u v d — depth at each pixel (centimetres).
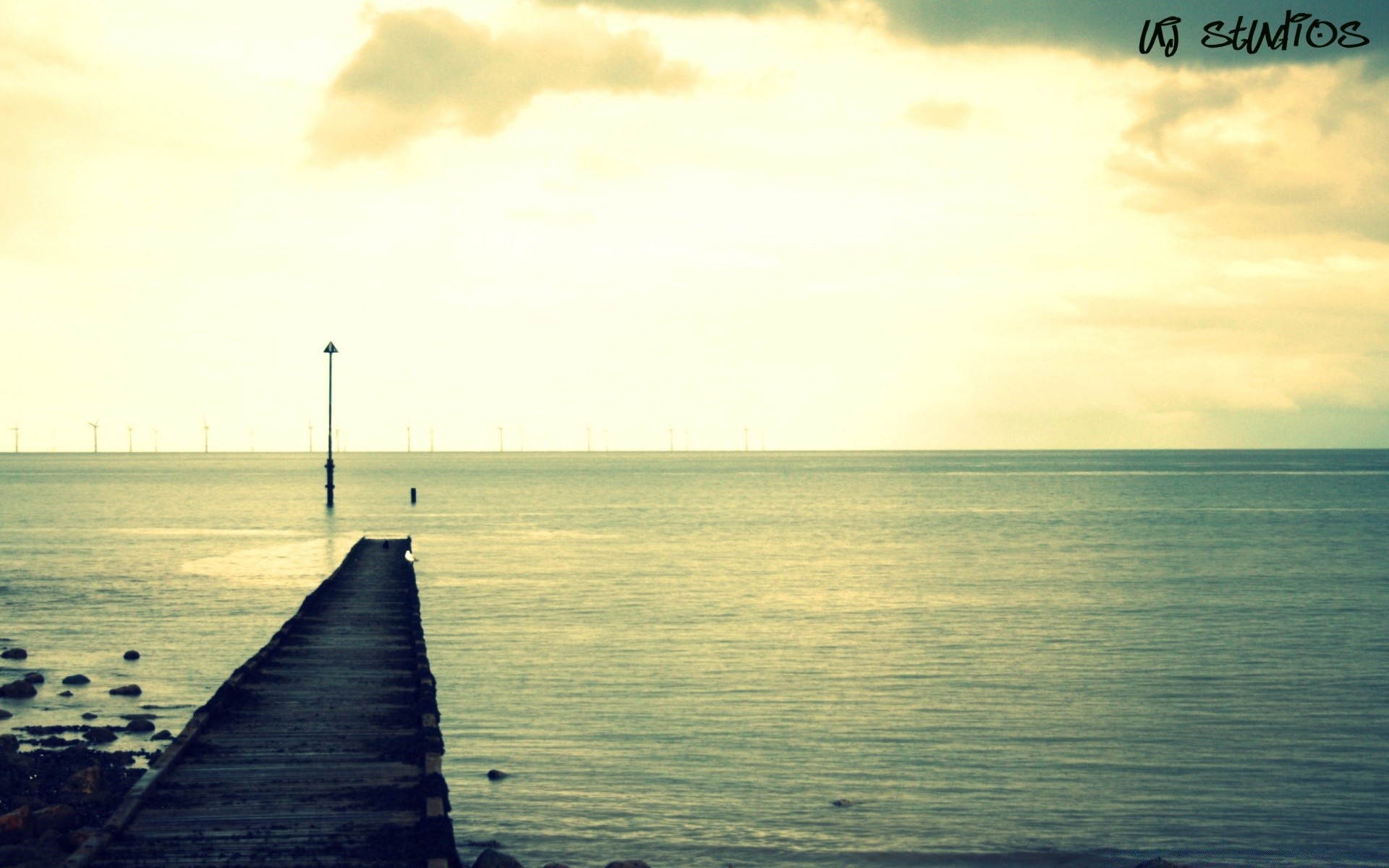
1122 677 2959
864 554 6328
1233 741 2355
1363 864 1717
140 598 4188
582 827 1847
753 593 4609
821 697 2725
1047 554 6362
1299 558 6125
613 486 16088
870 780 2094
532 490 14462
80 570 5088
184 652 3133
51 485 15812
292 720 1650
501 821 1873
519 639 3488
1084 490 15150
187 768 1401
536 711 2578
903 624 3841
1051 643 3472
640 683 2875
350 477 19700
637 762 2197
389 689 1880
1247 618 3978
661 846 1772
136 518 8738
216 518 8762
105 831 1145
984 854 1747
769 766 2172
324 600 3028
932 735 2394
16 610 3881
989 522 8988
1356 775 2120
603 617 3947
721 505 11325
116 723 2325
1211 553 6456
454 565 5609
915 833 1834
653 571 5372
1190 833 1836
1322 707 2628
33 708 2453
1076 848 1775
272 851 1128
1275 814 1925
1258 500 12431
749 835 1820
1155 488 15525
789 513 10088
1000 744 2330
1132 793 2022
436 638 3512
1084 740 2352
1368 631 3688
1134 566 5694
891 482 18300
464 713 2556
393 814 1238
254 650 3164
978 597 4531
